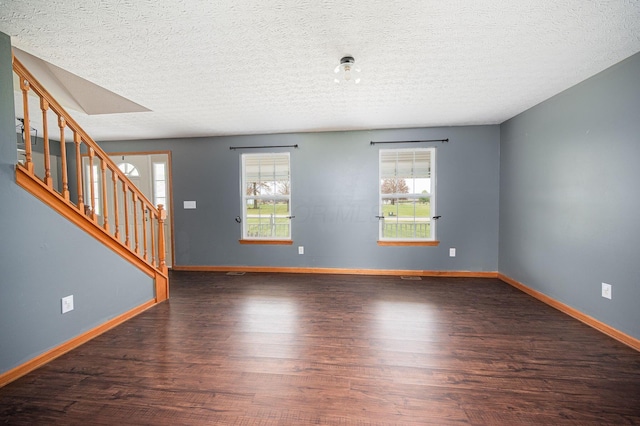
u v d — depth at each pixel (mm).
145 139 4648
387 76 2410
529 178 3326
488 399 1594
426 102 3061
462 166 4062
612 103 2268
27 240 1877
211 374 1831
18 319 1814
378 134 4191
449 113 3465
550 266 3010
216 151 4520
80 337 2229
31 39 1826
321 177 4332
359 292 3453
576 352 2072
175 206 4617
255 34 1791
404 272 4227
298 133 4348
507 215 3807
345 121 3760
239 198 4496
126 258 2719
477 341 2244
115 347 2176
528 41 1892
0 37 1731
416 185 4227
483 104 3146
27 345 1864
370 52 2021
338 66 2105
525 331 2410
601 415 1472
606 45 1947
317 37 1831
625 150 2168
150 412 1507
